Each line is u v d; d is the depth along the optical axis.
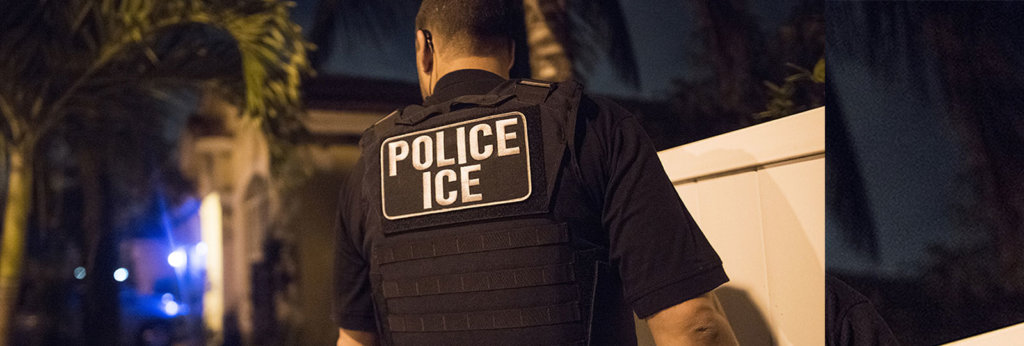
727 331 0.76
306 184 7.43
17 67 3.41
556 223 0.78
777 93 1.92
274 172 4.11
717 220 1.07
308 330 7.35
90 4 3.36
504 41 0.95
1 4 3.28
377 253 0.89
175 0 3.42
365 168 0.93
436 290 0.83
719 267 0.76
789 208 0.97
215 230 8.08
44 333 6.40
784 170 0.98
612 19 6.10
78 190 4.52
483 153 0.82
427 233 0.84
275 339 7.22
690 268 0.75
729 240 1.05
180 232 9.00
